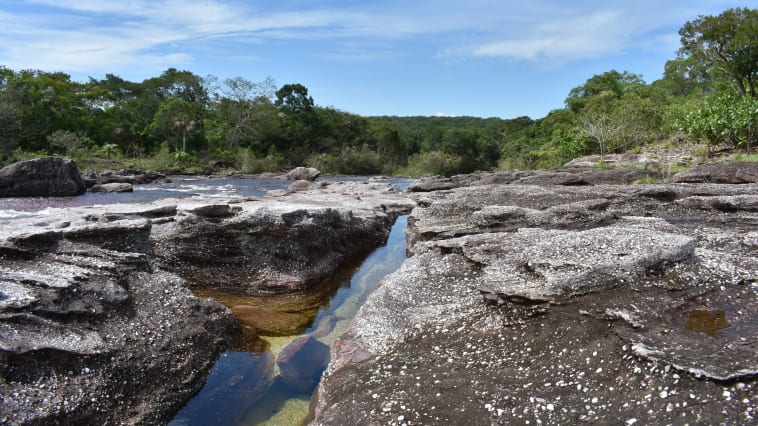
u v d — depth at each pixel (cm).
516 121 9731
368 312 816
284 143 6962
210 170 4941
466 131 8731
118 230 927
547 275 690
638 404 462
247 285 1077
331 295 1105
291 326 895
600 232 844
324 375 671
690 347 520
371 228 1597
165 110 5550
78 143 4384
